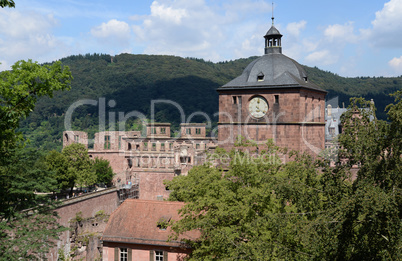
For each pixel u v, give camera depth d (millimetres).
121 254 48281
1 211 30422
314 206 26688
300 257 25906
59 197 88062
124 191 95438
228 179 38812
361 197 22906
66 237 68562
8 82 28422
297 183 27219
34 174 41719
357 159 26438
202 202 36281
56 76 30281
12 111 26406
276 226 26078
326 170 27484
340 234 24516
